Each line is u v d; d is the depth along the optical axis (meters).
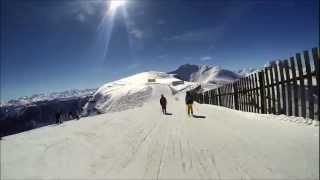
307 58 11.49
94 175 9.10
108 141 14.52
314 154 7.88
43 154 12.73
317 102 10.98
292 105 13.00
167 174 8.43
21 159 12.20
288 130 10.75
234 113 20.14
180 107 39.72
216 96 35.34
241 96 21.81
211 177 7.82
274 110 14.95
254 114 16.98
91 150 12.70
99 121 25.22
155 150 11.47
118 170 9.37
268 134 10.74
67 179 8.95
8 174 10.20
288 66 13.08
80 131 19.12
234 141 10.94
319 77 10.84
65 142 15.20
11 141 17.64
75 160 11.20
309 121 11.12
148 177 8.37
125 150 12.12
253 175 7.51
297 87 12.37
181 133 14.62
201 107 31.91
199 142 11.82
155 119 23.44
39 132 22.66
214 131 13.72
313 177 6.83
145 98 196.50
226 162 8.80
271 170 7.60
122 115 30.67
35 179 9.33
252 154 9.01
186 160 9.58
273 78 14.91
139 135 15.56
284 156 8.22
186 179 7.89
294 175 7.08
